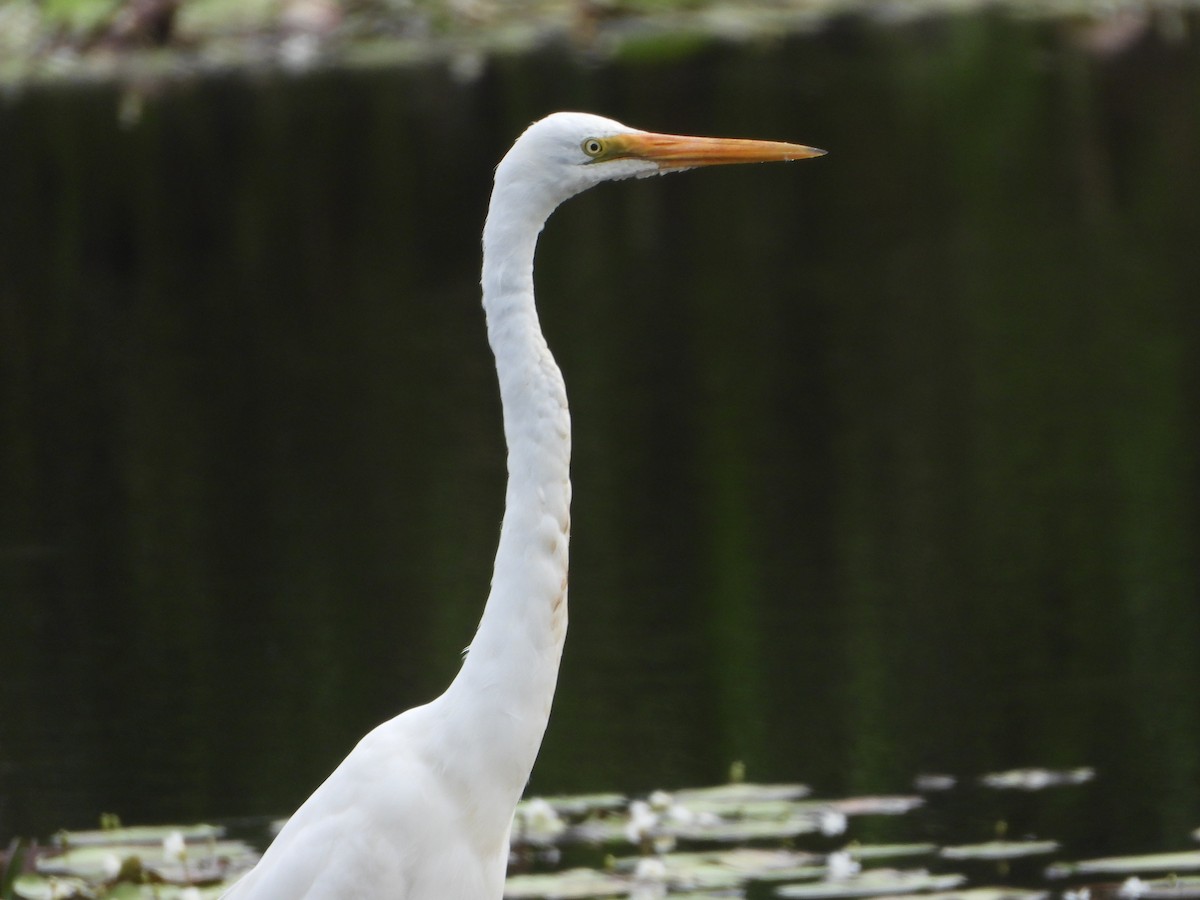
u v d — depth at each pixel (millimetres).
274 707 10258
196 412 17625
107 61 43688
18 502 14984
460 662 10883
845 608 11391
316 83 39031
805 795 8516
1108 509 13016
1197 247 22156
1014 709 9586
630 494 14258
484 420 16750
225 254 25828
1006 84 34656
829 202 27062
